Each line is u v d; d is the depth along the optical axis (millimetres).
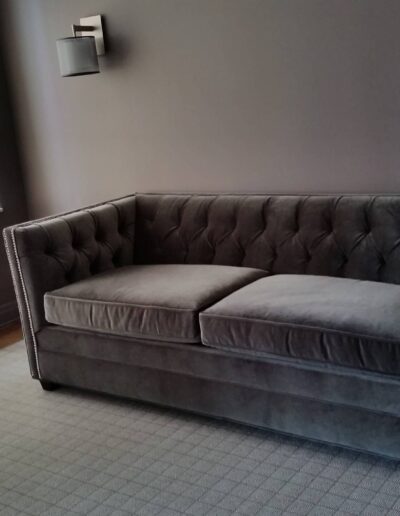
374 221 2414
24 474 2104
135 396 2424
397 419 1850
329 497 1826
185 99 3033
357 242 2447
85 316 2457
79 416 2461
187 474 2008
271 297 2182
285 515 1771
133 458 2129
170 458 2105
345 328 1888
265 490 1890
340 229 2484
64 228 2729
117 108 3273
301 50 2648
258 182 2928
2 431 2396
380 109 2527
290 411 2049
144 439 2242
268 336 2014
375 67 2498
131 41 3109
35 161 3693
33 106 3588
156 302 2295
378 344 1816
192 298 2268
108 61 3219
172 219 2963
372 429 1900
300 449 2080
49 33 3377
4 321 3689
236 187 3004
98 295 2457
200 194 2975
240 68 2828
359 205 2459
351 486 1865
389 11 2416
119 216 3010
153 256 3025
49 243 2652
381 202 2412
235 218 2771
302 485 1894
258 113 2836
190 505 1854
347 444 1966
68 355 2568
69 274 2732
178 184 3195
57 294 2551
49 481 2049
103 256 2883
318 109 2674
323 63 2611
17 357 3137
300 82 2688
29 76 3539
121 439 2260
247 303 2154
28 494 1991
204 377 2211
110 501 1912
